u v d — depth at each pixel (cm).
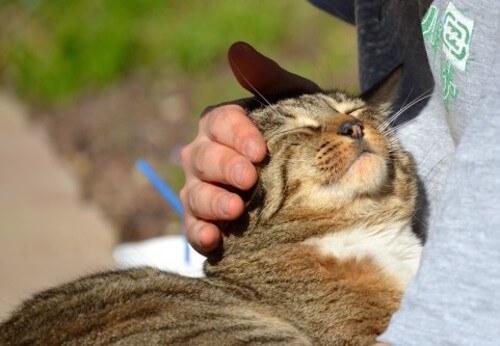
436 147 440
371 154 452
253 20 1116
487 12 340
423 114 445
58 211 845
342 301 424
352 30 1035
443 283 271
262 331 380
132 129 1012
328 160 450
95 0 1259
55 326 381
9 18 1336
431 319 270
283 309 423
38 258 755
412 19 443
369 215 455
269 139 464
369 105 478
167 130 994
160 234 808
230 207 403
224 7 1160
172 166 905
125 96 1091
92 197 884
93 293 408
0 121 1073
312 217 454
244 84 475
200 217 424
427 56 408
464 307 266
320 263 436
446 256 272
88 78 1145
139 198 870
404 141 456
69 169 955
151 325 377
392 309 418
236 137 410
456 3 355
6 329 395
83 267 729
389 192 458
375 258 437
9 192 886
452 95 364
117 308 388
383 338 275
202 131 441
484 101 281
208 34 1124
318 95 492
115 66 1147
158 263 543
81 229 809
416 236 461
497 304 263
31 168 940
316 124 465
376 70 473
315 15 1089
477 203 271
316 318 422
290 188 455
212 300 406
